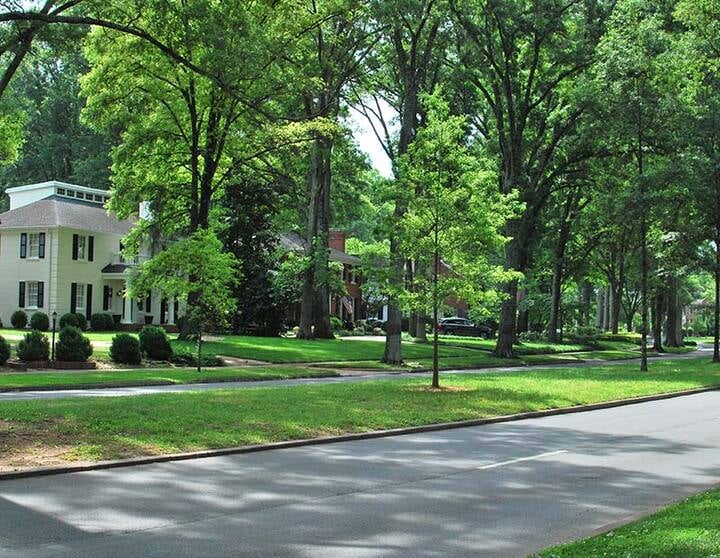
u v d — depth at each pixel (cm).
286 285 5169
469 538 730
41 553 652
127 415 1388
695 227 3875
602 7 3825
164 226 4044
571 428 1611
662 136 3459
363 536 730
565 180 4984
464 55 4053
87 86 3450
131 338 3064
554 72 3969
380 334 6856
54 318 2864
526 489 968
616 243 6556
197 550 670
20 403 1526
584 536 736
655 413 1928
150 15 1908
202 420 1388
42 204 5197
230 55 1816
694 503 827
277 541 705
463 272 2280
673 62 3350
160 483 955
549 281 7269
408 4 3161
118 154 3709
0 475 948
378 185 2362
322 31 3941
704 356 5497
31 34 1662
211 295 2952
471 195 2214
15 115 2961
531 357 4547
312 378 2912
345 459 1173
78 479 968
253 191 5038
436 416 1644
